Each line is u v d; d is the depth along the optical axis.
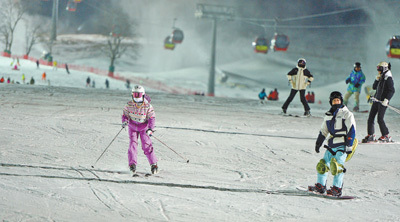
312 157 25.44
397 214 15.80
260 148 27.14
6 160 20.61
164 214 14.62
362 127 37.50
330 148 17.45
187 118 37.38
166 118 36.53
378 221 14.98
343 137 17.28
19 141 24.97
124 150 24.34
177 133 30.08
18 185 16.75
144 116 19.70
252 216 14.91
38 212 13.98
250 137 30.45
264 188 18.58
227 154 25.06
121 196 16.28
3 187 16.33
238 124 35.84
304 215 15.30
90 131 29.00
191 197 16.77
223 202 16.34
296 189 18.58
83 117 34.62
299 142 29.67
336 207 16.39
